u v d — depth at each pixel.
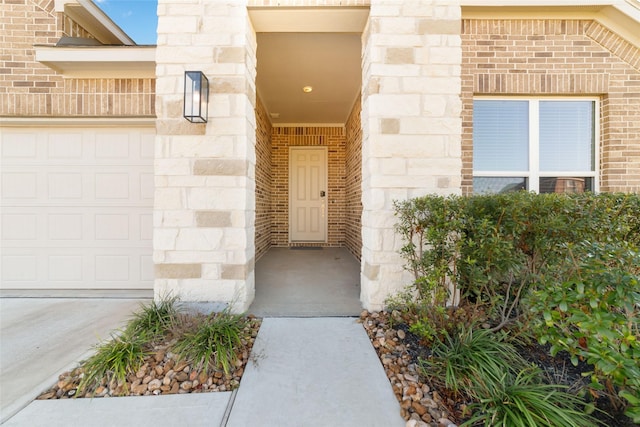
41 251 3.81
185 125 2.98
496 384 1.73
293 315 2.96
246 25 3.05
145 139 3.84
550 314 1.60
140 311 3.06
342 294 3.61
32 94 3.59
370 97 3.02
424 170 3.03
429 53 3.04
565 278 1.94
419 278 2.42
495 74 3.43
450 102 3.04
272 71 4.74
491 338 2.12
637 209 2.24
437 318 2.43
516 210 2.22
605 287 1.52
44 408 1.72
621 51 3.40
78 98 3.62
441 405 1.71
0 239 3.79
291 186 7.57
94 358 2.04
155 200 2.99
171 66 2.98
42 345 2.41
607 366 1.35
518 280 2.48
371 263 3.02
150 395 1.83
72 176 3.82
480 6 3.25
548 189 3.61
